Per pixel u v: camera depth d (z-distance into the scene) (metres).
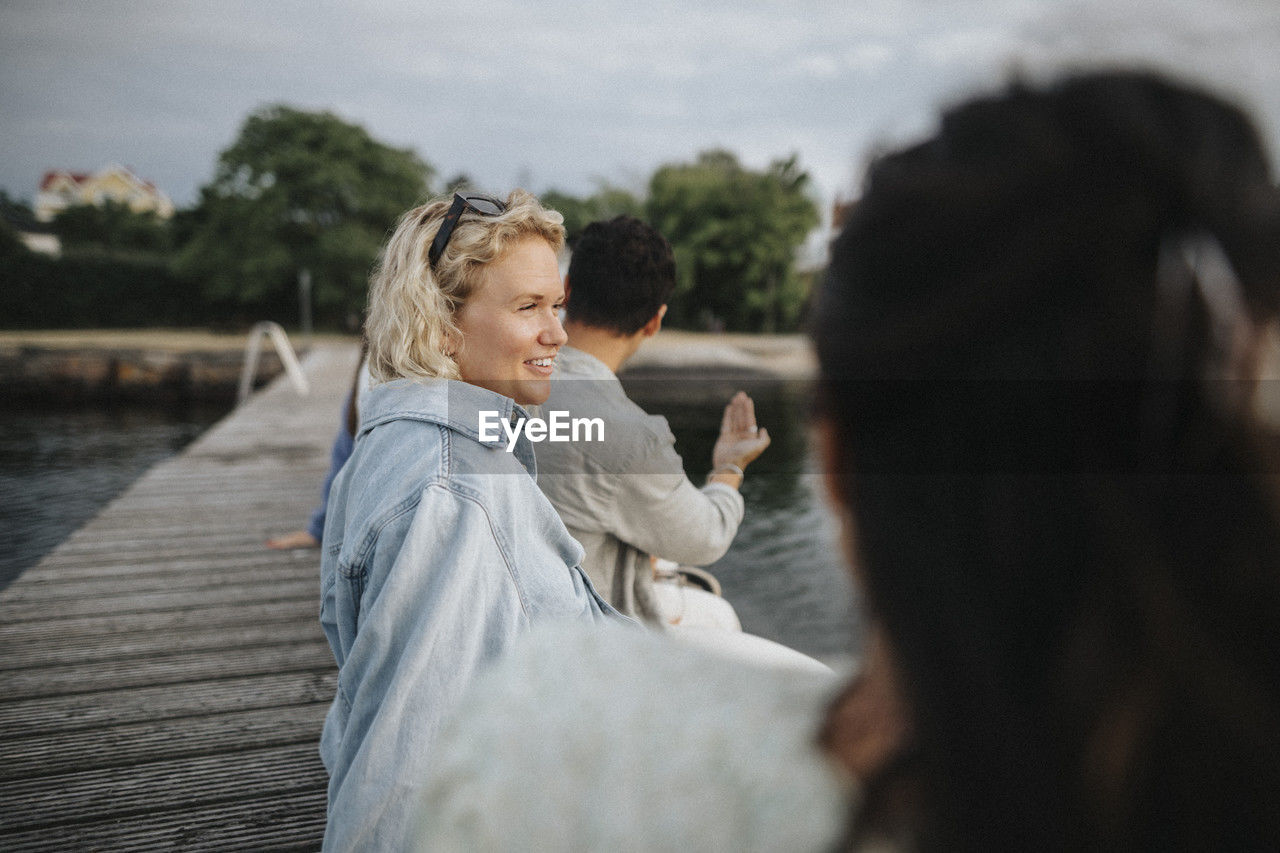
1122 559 0.21
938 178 0.23
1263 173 0.22
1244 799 0.20
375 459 1.06
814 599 3.89
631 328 1.48
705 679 0.33
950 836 0.23
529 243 1.15
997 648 0.22
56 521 9.78
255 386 25.30
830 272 0.27
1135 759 0.21
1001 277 0.22
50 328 36.28
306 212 40.25
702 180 33.12
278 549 4.18
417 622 0.97
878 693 0.27
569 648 0.37
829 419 0.26
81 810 1.96
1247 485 0.21
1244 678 0.20
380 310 1.14
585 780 0.32
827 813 0.27
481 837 0.33
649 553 1.48
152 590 3.55
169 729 2.35
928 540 0.23
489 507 1.03
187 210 44.03
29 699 2.53
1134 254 0.21
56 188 67.19
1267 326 0.21
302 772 2.13
